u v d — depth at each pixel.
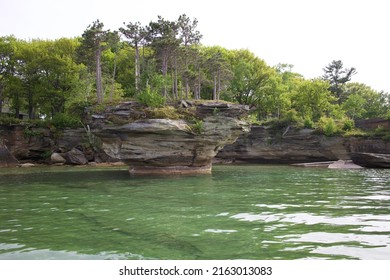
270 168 45.94
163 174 35.50
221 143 36.56
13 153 54.19
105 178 31.61
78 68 58.75
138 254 9.82
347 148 53.94
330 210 16.12
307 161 57.56
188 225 13.16
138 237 11.54
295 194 21.48
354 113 73.88
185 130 33.81
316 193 21.95
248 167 48.12
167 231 12.27
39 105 63.34
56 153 53.06
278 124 58.03
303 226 12.93
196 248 10.30
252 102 68.81
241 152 59.44
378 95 81.25
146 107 35.19
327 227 12.77
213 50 71.56
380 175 35.25
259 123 59.94
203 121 35.47
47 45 62.84
